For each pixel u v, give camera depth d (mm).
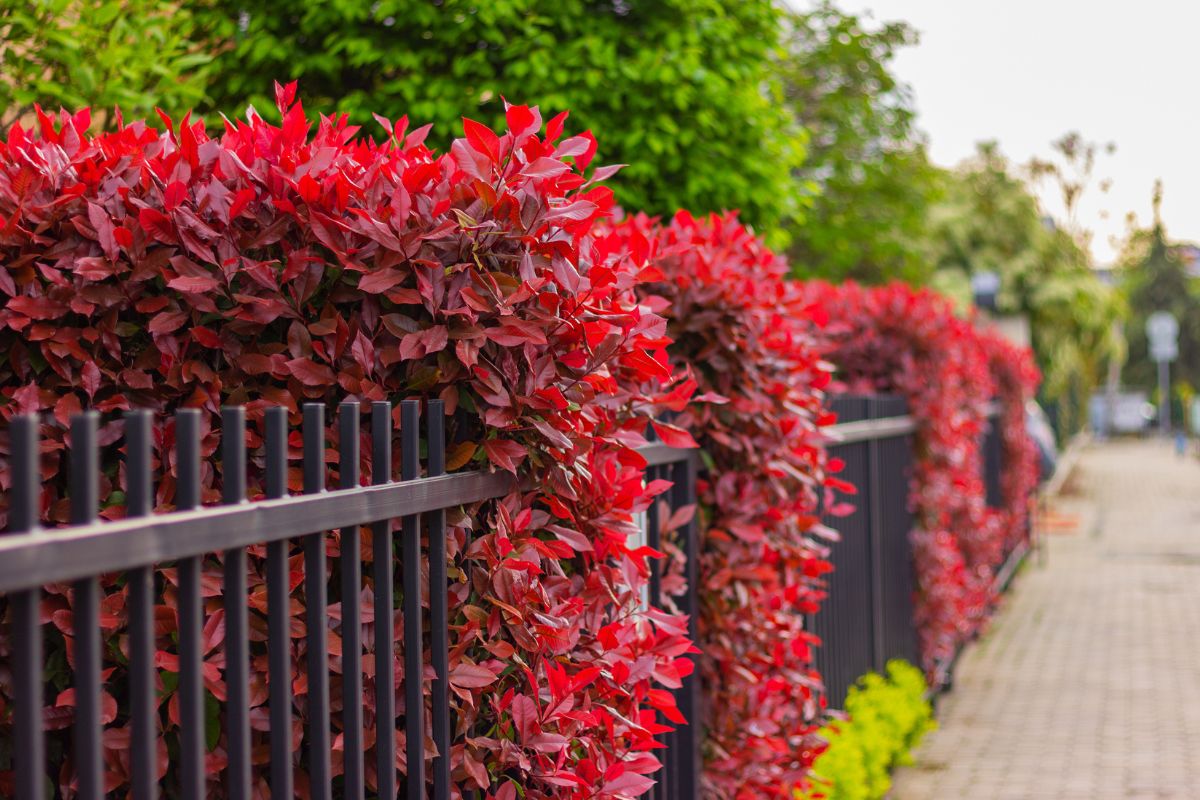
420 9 7172
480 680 2348
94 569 1451
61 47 4645
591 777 2590
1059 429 39125
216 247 2195
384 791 2119
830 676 5895
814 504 4527
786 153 8953
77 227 2150
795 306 4270
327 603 2260
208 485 2199
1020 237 30969
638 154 7828
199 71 5887
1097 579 14008
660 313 3887
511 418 2367
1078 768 6746
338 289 2293
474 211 2334
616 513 2701
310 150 2311
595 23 7738
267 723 2129
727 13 8641
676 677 2998
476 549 2398
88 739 1486
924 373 8125
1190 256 77438
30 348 2197
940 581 8289
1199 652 9953
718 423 3967
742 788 4164
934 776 6625
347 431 2012
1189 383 75188
